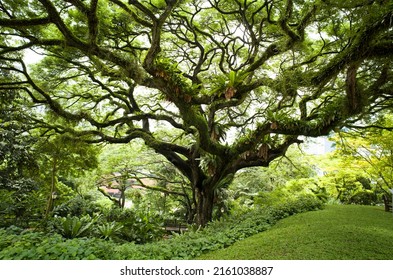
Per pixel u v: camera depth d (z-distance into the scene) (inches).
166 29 410.3
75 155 526.9
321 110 284.4
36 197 428.5
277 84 288.8
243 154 366.9
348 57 202.4
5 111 368.2
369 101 269.7
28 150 390.6
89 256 181.2
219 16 408.8
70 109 485.1
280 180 705.0
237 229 305.7
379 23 176.1
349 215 358.6
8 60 337.1
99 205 625.6
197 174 450.6
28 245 189.8
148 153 654.5
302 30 265.6
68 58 380.5
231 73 271.4
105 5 342.0
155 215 560.7
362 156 455.2
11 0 295.1
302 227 277.0
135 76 257.9
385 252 192.7
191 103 283.7
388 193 449.4
